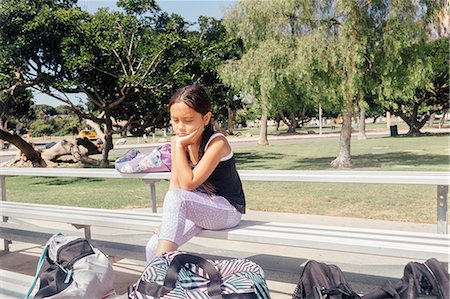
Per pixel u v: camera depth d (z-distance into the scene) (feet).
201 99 7.89
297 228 8.04
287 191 24.97
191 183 7.66
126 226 8.79
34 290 8.13
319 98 38.96
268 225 8.40
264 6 39.47
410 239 7.13
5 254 12.96
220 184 8.15
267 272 9.68
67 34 42.88
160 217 9.39
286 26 39.32
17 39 42.09
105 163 50.34
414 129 98.48
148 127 56.03
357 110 39.17
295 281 10.00
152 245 7.70
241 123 180.75
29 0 43.32
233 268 6.53
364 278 9.61
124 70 44.68
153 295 5.77
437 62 70.74
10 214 10.86
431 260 6.61
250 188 26.48
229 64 42.65
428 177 8.83
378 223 15.94
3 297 7.84
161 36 43.34
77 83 44.96
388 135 103.14
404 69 38.27
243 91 41.45
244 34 41.52
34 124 153.28
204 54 46.75
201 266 6.13
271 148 68.95
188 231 7.91
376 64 38.01
